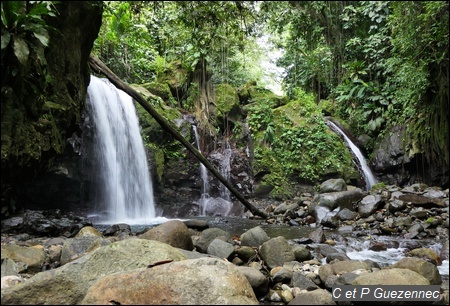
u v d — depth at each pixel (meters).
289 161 13.12
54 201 8.73
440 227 7.29
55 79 6.70
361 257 5.61
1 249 4.33
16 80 5.58
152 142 11.70
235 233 7.80
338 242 6.59
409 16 10.36
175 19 9.23
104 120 10.11
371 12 12.20
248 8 8.70
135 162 10.90
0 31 5.02
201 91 14.00
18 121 5.64
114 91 10.99
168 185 11.73
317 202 9.33
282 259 4.82
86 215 9.35
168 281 2.97
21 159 5.84
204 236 5.79
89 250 4.68
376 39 12.97
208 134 13.34
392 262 5.28
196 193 12.04
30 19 5.25
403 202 8.62
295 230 8.05
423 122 12.27
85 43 7.92
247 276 3.78
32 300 3.12
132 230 7.72
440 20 9.93
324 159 13.13
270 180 12.70
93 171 9.54
